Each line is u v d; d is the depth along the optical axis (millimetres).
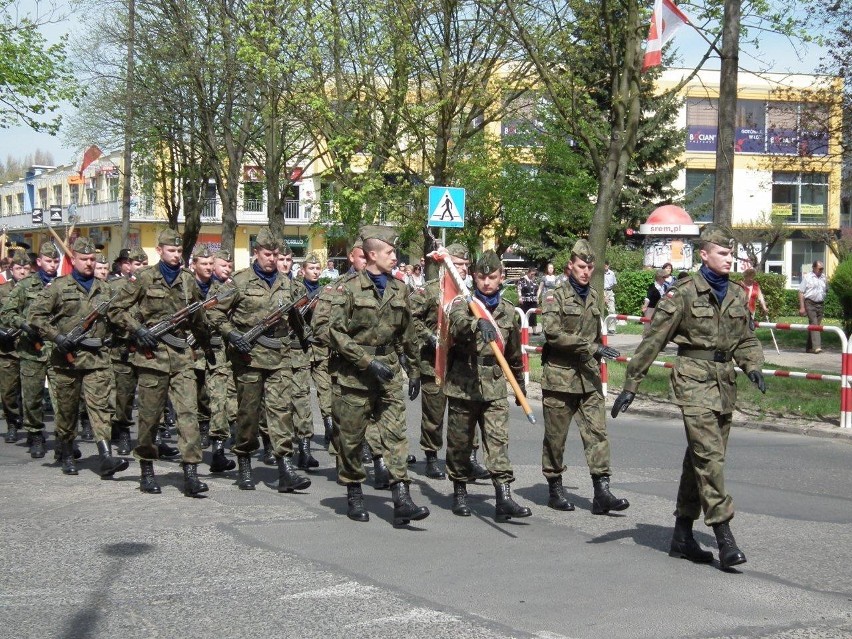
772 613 5430
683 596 5723
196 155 36844
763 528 7520
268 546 6762
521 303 28766
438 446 9633
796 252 52875
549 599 5633
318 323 9062
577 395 8047
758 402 13961
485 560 6488
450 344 7855
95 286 9695
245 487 8883
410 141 21750
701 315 6312
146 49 29328
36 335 10398
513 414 14305
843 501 8562
